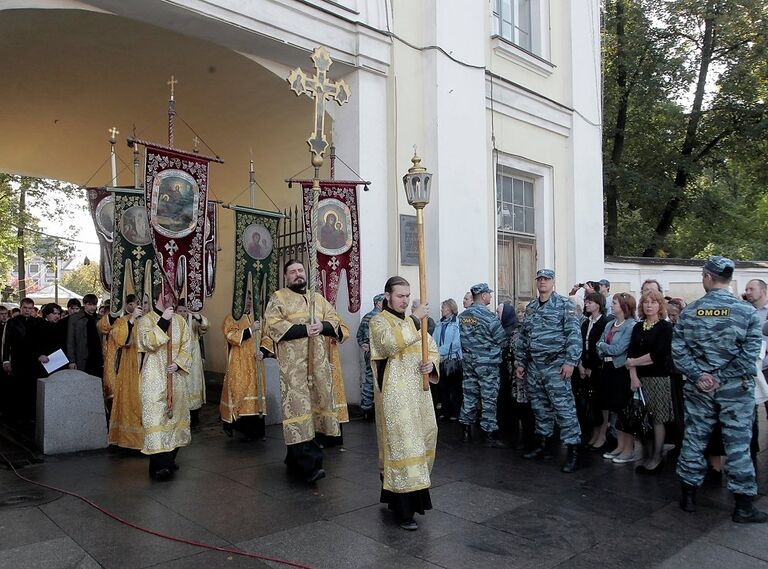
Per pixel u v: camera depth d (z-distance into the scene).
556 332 6.65
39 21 7.49
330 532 4.66
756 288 7.82
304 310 6.04
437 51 9.91
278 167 10.49
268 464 6.55
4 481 5.88
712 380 5.09
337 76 9.45
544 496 5.62
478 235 10.34
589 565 4.20
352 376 9.21
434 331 9.15
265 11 8.14
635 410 6.44
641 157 23.19
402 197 9.58
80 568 4.00
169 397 6.02
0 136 11.56
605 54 21.97
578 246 13.26
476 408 7.79
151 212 6.24
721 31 20.62
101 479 5.96
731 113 21.30
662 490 5.82
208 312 12.79
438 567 4.11
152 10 7.41
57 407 7.00
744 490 4.98
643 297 6.50
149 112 10.80
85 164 13.06
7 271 29.91
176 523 4.79
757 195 25.27
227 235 11.98
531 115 12.35
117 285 6.85
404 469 4.70
